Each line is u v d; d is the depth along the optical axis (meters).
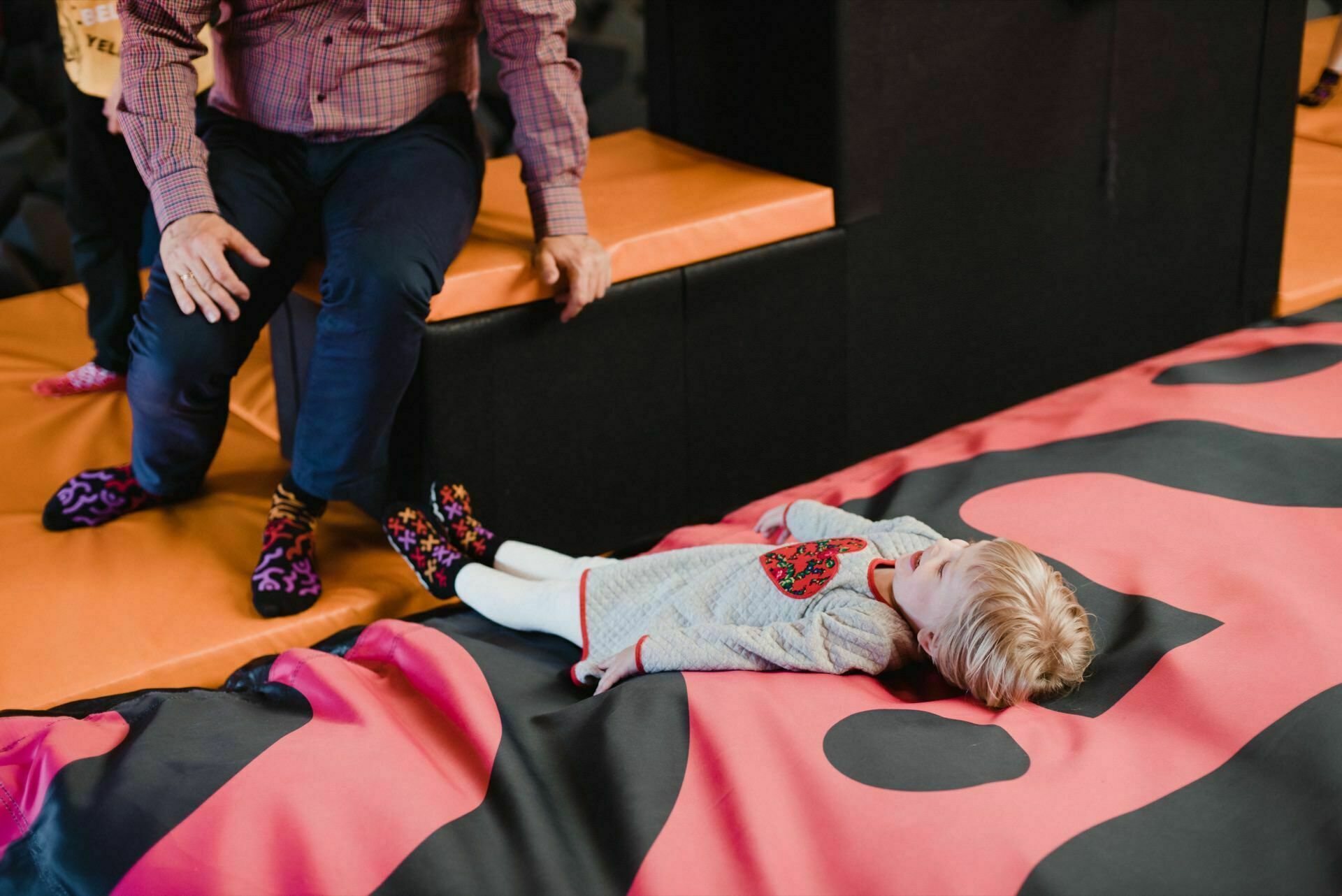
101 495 2.23
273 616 2.00
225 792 1.29
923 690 1.56
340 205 1.98
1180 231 3.00
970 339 2.77
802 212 2.39
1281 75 2.96
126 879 1.20
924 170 2.53
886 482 2.01
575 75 2.04
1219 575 1.59
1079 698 1.46
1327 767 1.26
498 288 2.06
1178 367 2.20
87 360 2.95
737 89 2.60
